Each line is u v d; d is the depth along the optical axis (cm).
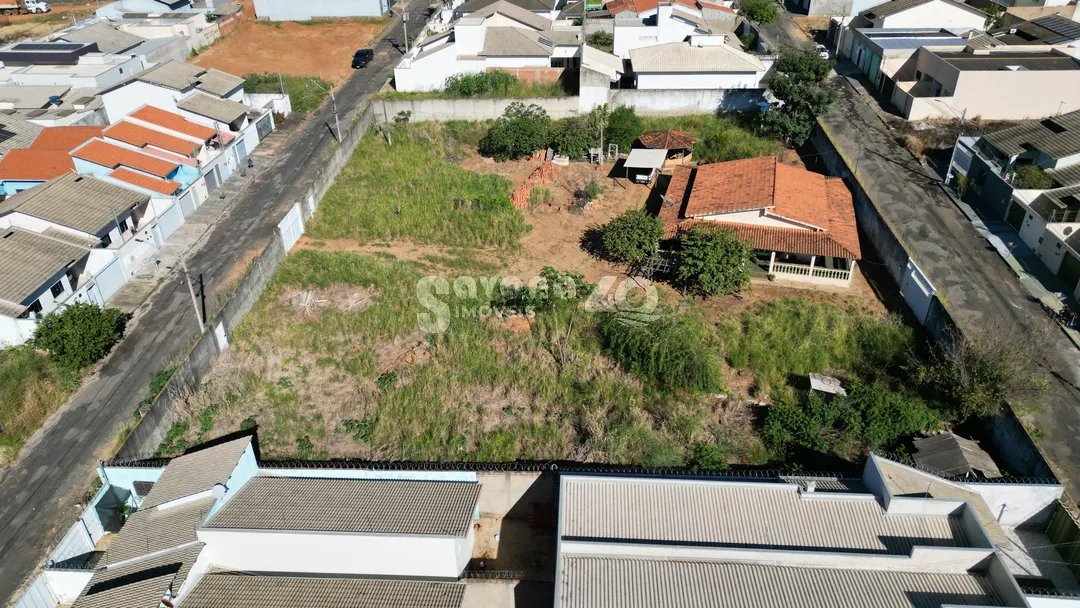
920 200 5178
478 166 6144
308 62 8238
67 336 3800
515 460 3412
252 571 2831
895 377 3828
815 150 6147
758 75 6712
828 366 3934
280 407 3728
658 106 6612
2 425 3538
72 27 8412
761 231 4631
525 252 4966
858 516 2722
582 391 3741
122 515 3188
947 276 4416
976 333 3828
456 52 7025
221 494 2855
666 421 3578
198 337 3988
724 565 2573
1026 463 3181
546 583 2703
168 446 3484
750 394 3781
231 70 8019
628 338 3872
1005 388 3444
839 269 4694
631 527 2686
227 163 5859
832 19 8212
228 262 4800
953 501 2673
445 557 2770
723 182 5053
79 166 5319
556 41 7162
